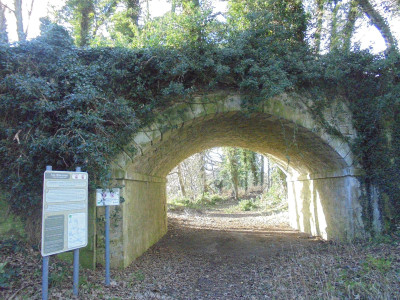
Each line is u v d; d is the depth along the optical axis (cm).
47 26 760
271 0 935
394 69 921
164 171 1334
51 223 446
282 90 773
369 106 956
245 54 816
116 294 566
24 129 667
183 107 827
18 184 651
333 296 513
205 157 3984
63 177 471
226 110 852
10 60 690
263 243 1209
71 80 698
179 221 1873
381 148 952
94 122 638
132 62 765
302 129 941
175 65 766
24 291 505
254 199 3381
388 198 954
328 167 1120
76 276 512
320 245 1056
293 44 923
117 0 1634
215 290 663
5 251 638
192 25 808
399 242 841
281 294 574
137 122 731
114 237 765
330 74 884
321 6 1155
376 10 1110
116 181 767
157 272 776
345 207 1008
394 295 495
